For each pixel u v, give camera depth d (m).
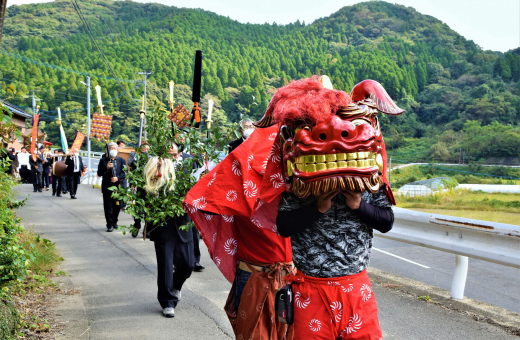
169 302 4.54
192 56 177.00
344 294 2.14
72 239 8.59
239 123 5.52
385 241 9.39
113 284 5.66
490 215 19.03
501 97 120.81
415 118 123.25
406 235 5.50
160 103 4.77
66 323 4.28
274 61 186.25
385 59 169.88
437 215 5.05
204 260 7.11
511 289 5.89
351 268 2.16
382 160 2.01
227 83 147.50
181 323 4.37
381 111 2.19
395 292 5.27
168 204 4.50
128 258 7.09
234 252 3.18
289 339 2.81
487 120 116.50
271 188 2.29
